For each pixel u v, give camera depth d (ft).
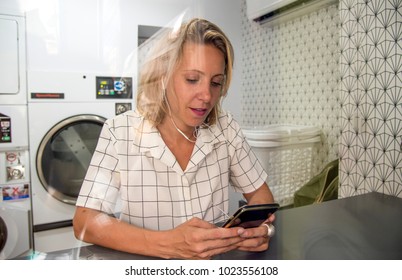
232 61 2.30
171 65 2.21
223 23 5.90
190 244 1.92
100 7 4.73
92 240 2.13
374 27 3.82
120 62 4.83
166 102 2.39
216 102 2.46
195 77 2.19
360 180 4.18
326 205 3.33
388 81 3.71
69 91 4.68
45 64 4.55
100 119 4.80
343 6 4.23
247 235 2.02
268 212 2.10
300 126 6.51
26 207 4.64
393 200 3.53
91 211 2.24
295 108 7.00
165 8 4.40
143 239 2.02
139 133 2.46
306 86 6.67
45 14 4.49
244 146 2.97
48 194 4.73
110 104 4.89
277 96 7.03
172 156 2.45
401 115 3.60
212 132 2.70
